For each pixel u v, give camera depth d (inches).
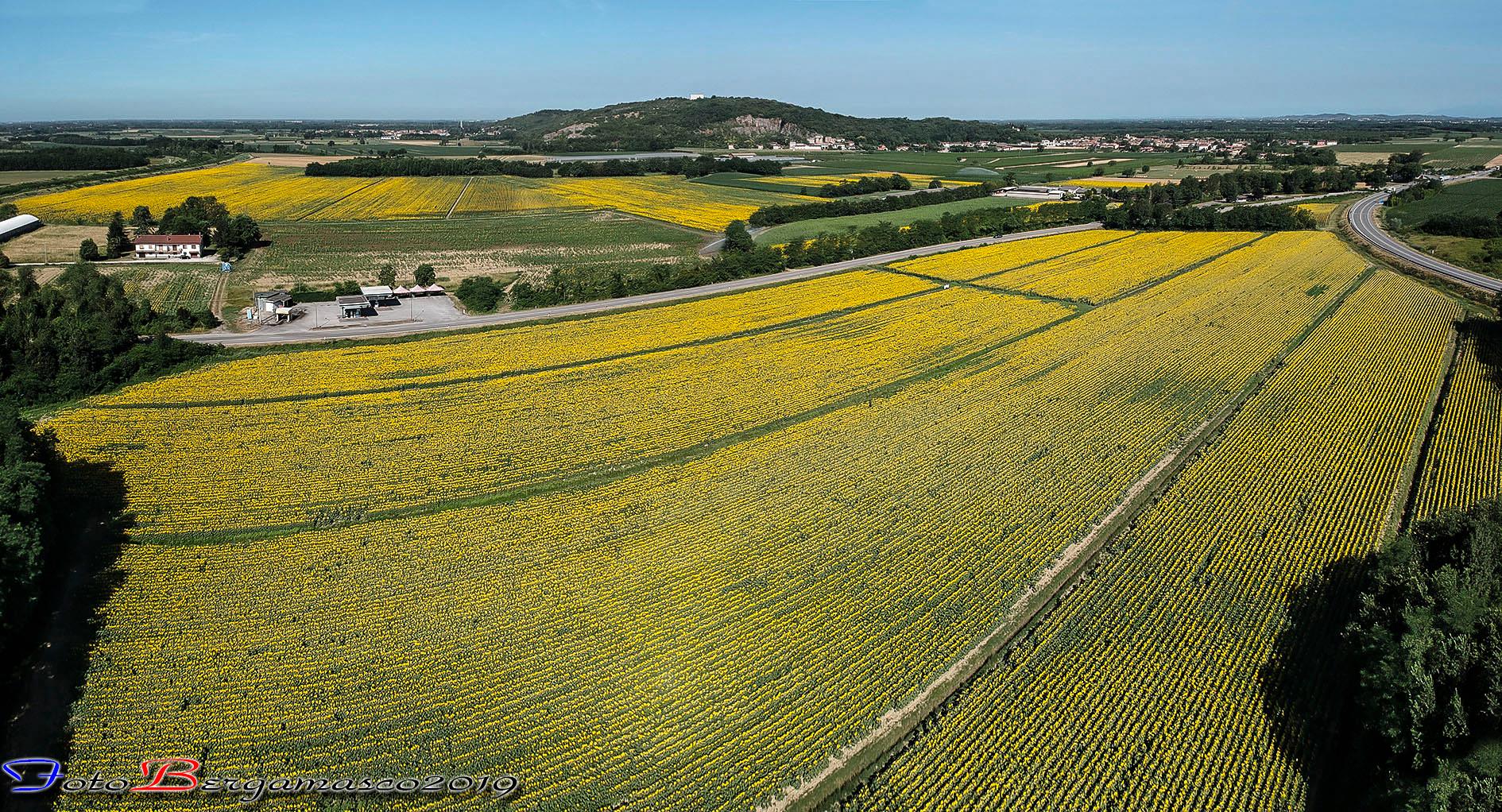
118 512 2145.7
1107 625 1727.4
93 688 1539.1
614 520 2137.1
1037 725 1465.3
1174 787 1337.4
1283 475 2364.7
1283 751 1411.2
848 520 2132.1
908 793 1332.4
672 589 1847.9
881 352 3508.9
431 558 1966.0
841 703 1530.5
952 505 2208.4
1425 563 1667.1
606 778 1369.3
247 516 2148.1
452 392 2992.1
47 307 3506.4
